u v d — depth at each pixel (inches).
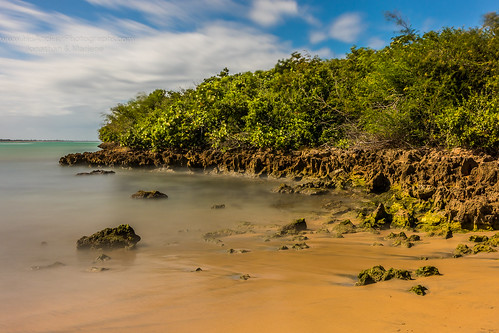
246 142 1004.6
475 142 628.1
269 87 1283.2
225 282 233.9
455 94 725.3
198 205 569.0
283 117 1008.9
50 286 238.1
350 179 692.7
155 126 1198.9
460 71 725.3
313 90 1018.7
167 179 906.1
